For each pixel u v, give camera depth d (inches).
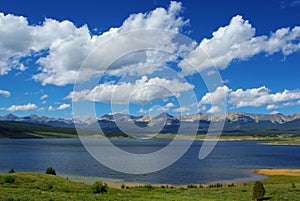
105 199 1504.7
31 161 5378.9
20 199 1195.9
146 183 3289.9
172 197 1943.9
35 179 2057.1
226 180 3725.4
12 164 4943.4
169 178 3752.5
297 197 2311.8
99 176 3659.0
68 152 7249.0
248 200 2169.0
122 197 1704.0
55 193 1574.8
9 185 1770.4
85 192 1855.3
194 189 2807.6
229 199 2153.1
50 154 6742.1
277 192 2532.0
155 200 1674.5
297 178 3880.4
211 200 1889.8
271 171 4589.1
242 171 4564.5
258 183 2222.0
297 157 7185.0
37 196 1349.7
